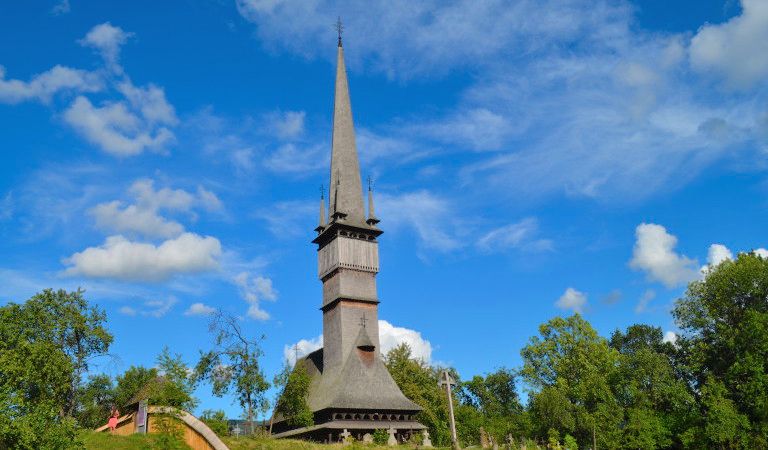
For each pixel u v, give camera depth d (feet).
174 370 132.16
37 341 183.83
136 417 154.20
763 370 196.85
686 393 221.87
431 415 264.31
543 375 263.70
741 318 211.41
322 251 256.73
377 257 251.60
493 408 355.36
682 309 228.84
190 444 131.03
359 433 205.57
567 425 231.09
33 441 104.32
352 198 260.83
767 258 222.28
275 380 208.23
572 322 262.67
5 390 107.96
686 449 217.36
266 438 171.32
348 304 238.68
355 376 221.66
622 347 371.15
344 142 272.72
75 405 223.92
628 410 232.53
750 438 191.83
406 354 295.48
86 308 213.66
